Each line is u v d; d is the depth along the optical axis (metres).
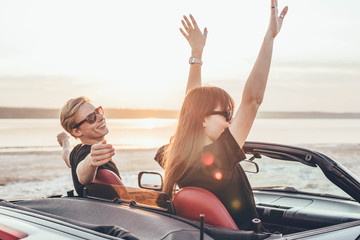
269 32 2.04
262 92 1.96
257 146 2.96
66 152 2.93
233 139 1.95
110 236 1.52
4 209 1.94
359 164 16.14
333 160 2.69
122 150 27.83
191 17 3.24
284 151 2.84
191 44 3.24
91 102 2.64
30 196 10.33
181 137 2.14
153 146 33.91
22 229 1.57
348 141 41.84
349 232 2.30
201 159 2.03
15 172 16.16
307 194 3.38
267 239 1.87
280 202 3.37
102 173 2.38
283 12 2.10
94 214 1.95
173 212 1.95
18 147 32.72
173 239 1.60
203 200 1.95
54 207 2.11
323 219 2.95
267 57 1.99
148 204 2.06
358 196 2.66
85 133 2.57
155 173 2.43
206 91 2.14
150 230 1.71
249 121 1.97
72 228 1.60
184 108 2.19
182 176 2.13
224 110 2.13
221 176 2.00
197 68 3.23
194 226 1.81
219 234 1.79
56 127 81.88
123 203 2.18
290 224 3.14
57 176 14.84
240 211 2.11
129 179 12.27
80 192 2.50
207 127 2.13
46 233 1.53
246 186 2.17
